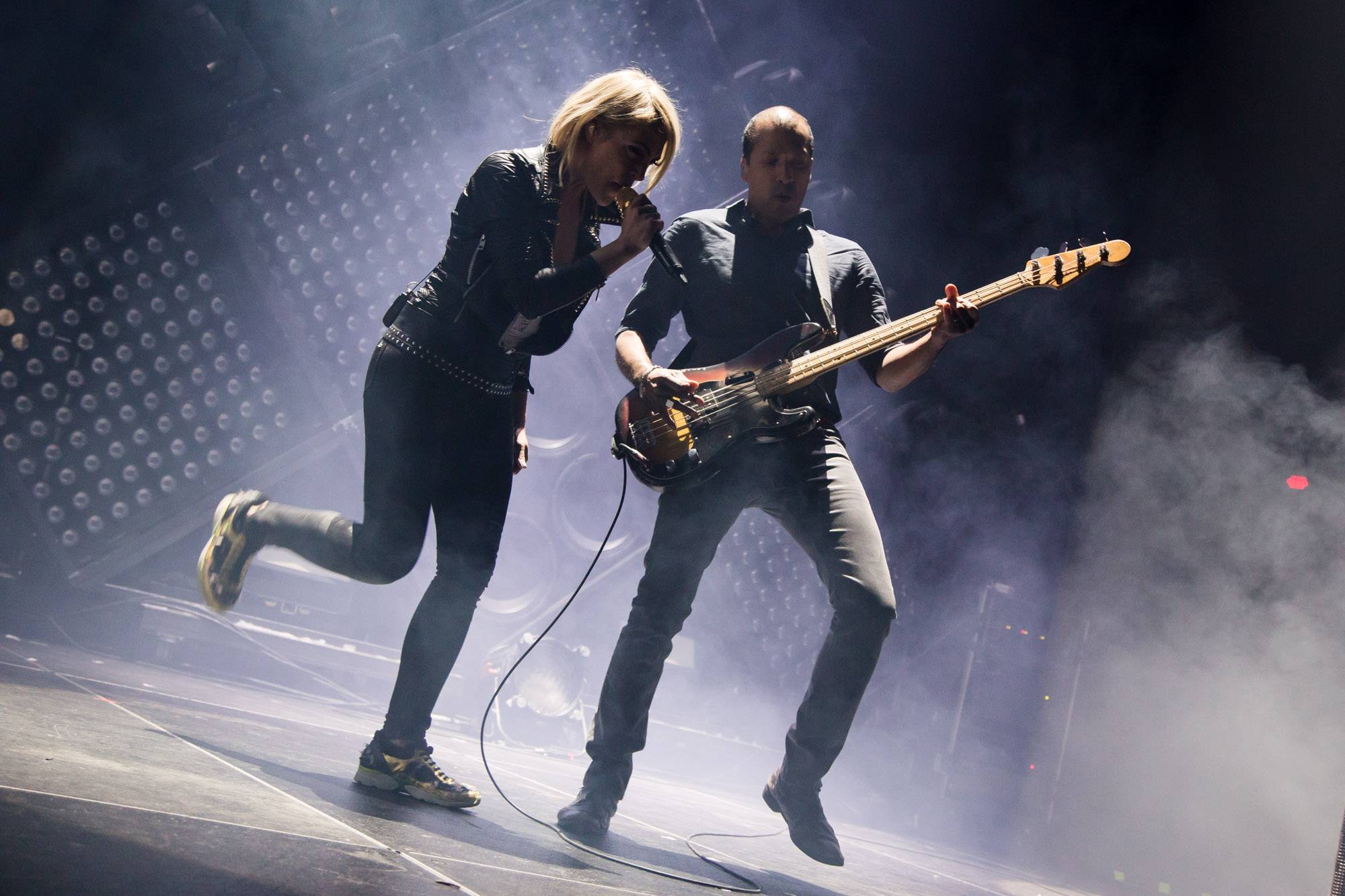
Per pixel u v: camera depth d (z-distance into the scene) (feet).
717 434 6.75
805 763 6.62
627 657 6.67
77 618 11.35
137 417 11.14
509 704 13.48
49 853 2.76
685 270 7.38
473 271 5.85
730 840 8.27
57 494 10.80
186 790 4.17
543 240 5.92
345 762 6.75
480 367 6.03
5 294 10.12
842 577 6.57
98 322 10.78
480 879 3.91
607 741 6.58
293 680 12.96
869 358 7.45
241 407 11.74
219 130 10.90
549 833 5.82
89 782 3.81
